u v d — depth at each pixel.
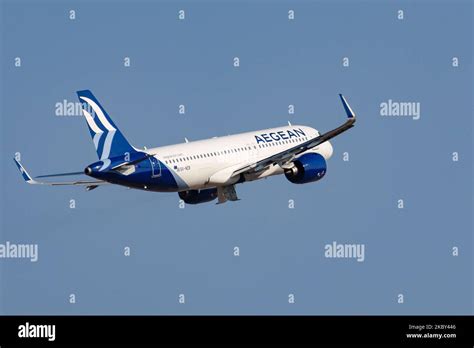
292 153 181.88
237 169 183.88
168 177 174.50
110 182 169.88
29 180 181.12
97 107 169.00
